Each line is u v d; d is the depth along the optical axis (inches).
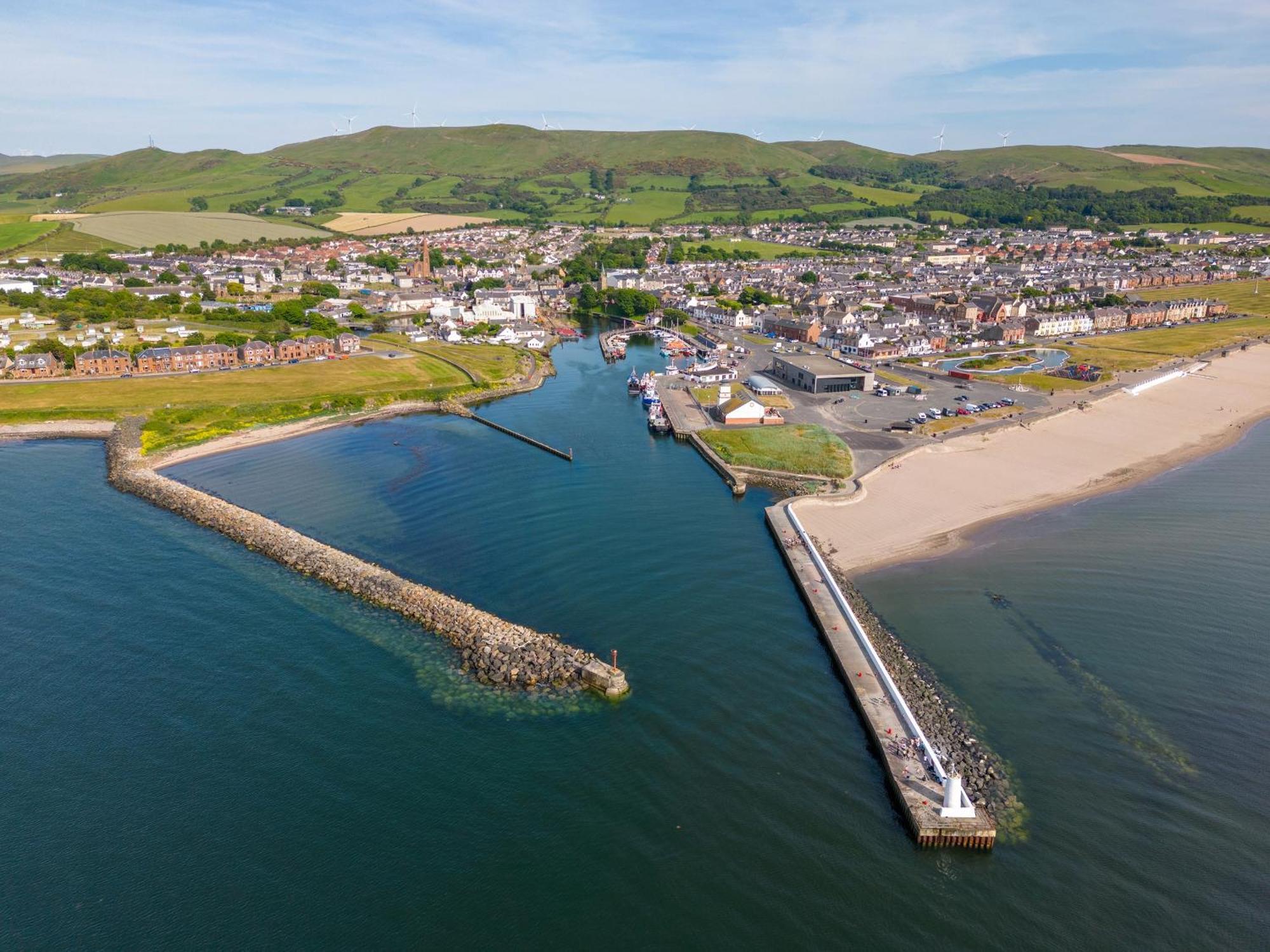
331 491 4945.9
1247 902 2005.4
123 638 3211.1
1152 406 6820.9
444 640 3201.3
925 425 6186.0
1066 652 3110.2
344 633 3260.3
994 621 3346.5
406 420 6761.8
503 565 3885.3
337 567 3786.9
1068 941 1908.2
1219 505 4603.8
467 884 2078.0
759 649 3157.0
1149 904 2004.2
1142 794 2364.7
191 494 4749.0
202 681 2930.6
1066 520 4416.8
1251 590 3585.1
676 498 4820.4
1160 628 3284.9
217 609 3452.3
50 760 2524.6
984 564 3885.3
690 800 2363.4
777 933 1940.2
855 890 2059.5
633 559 3951.8
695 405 7017.7
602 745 2596.0
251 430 6215.6
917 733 2524.6
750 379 7642.7
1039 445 5733.3
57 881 2090.3
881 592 3604.8
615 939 1925.4
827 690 2893.7
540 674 2940.5
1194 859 2135.8
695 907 2014.0
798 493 4835.1
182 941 1919.3
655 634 3250.5
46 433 6117.1
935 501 4692.4
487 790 2404.0
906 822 2272.4
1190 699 2812.5
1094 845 2180.1
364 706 2795.3
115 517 4488.2
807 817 2298.2
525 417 6870.1
